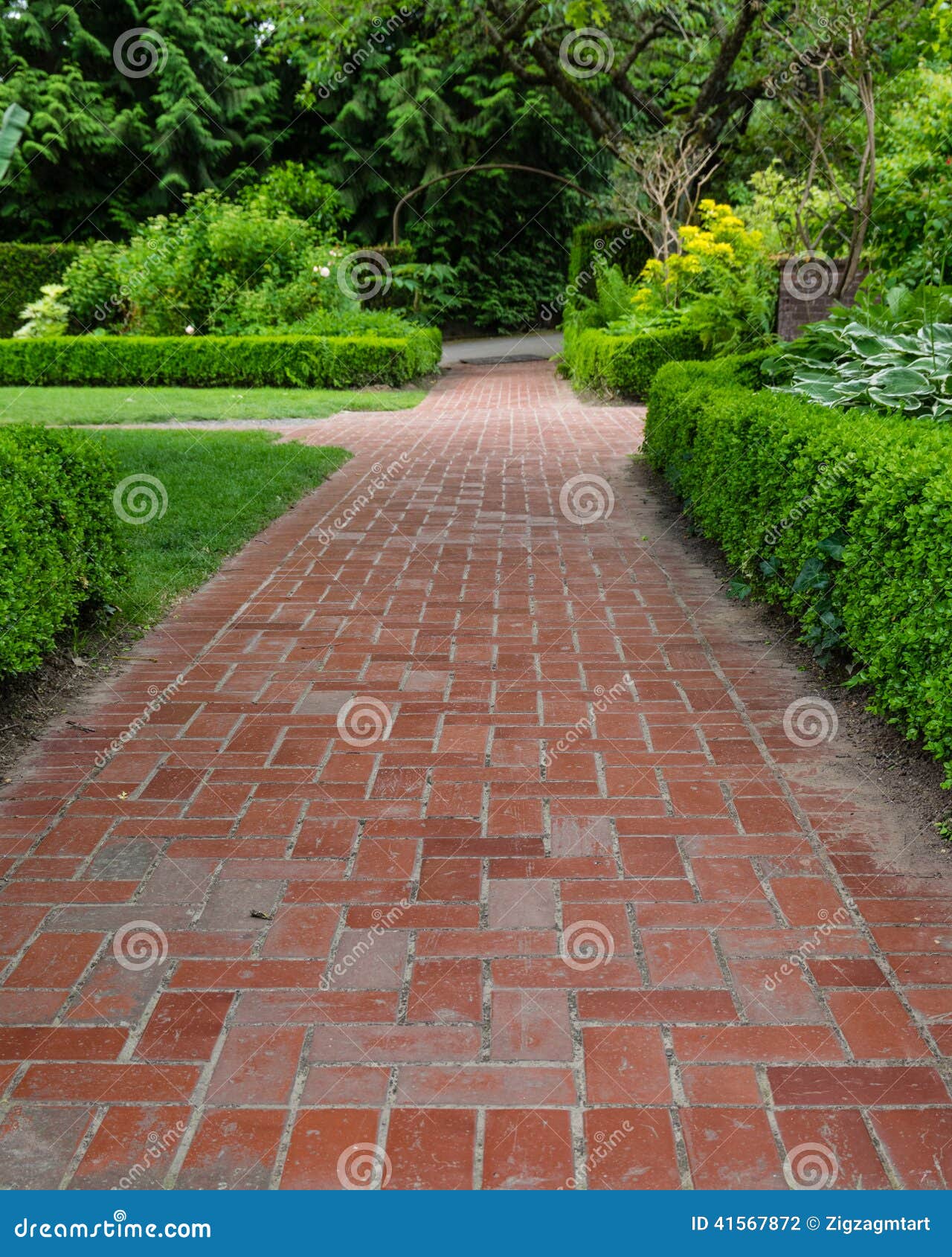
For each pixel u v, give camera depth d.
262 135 27.23
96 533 4.98
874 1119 2.08
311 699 4.21
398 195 28.30
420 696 4.23
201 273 18.95
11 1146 2.02
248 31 26.41
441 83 23.31
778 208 13.96
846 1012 2.38
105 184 26.70
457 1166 1.97
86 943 2.64
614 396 14.72
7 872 2.97
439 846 3.11
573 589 5.70
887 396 5.84
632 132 18.83
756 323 13.48
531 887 2.88
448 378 19.80
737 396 6.63
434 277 25.59
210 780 3.52
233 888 2.88
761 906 2.79
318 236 20.67
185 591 5.68
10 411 13.41
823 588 4.42
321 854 3.06
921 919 2.72
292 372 16.89
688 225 15.94
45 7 24.88
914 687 3.48
